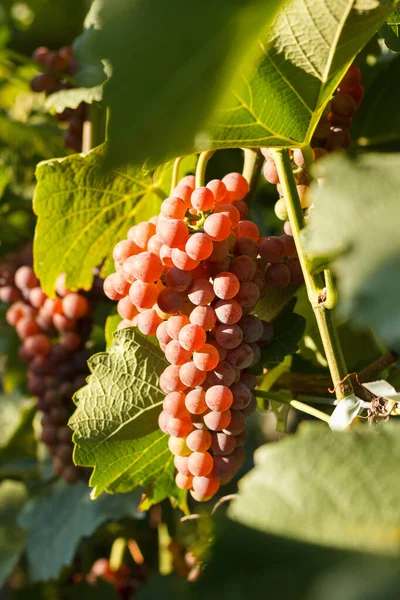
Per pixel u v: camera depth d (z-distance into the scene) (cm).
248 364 66
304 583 46
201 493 68
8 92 129
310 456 51
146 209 82
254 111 64
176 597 86
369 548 47
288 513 49
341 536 48
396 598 44
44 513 103
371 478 50
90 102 87
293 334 71
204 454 67
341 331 80
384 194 50
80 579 104
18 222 110
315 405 80
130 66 39
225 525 49
